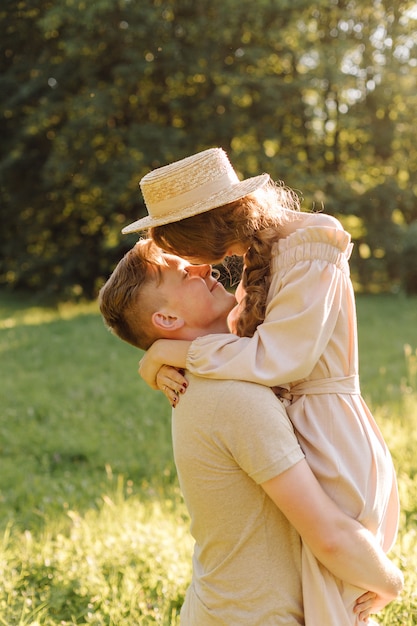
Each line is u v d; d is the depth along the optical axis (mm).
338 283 1835
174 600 3279
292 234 1853
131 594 3295
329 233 1825
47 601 3314
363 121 20359
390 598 1798
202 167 1872
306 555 1778
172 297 1927
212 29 17875
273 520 1807
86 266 20625
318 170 20406
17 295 21531
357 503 1788
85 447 6281
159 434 6582
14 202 21297
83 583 3406
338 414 1849
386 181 20391
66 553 3762
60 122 20172
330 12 20141
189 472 1840
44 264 21031
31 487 5332
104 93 18062
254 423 1729
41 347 11078
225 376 1779
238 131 18859
